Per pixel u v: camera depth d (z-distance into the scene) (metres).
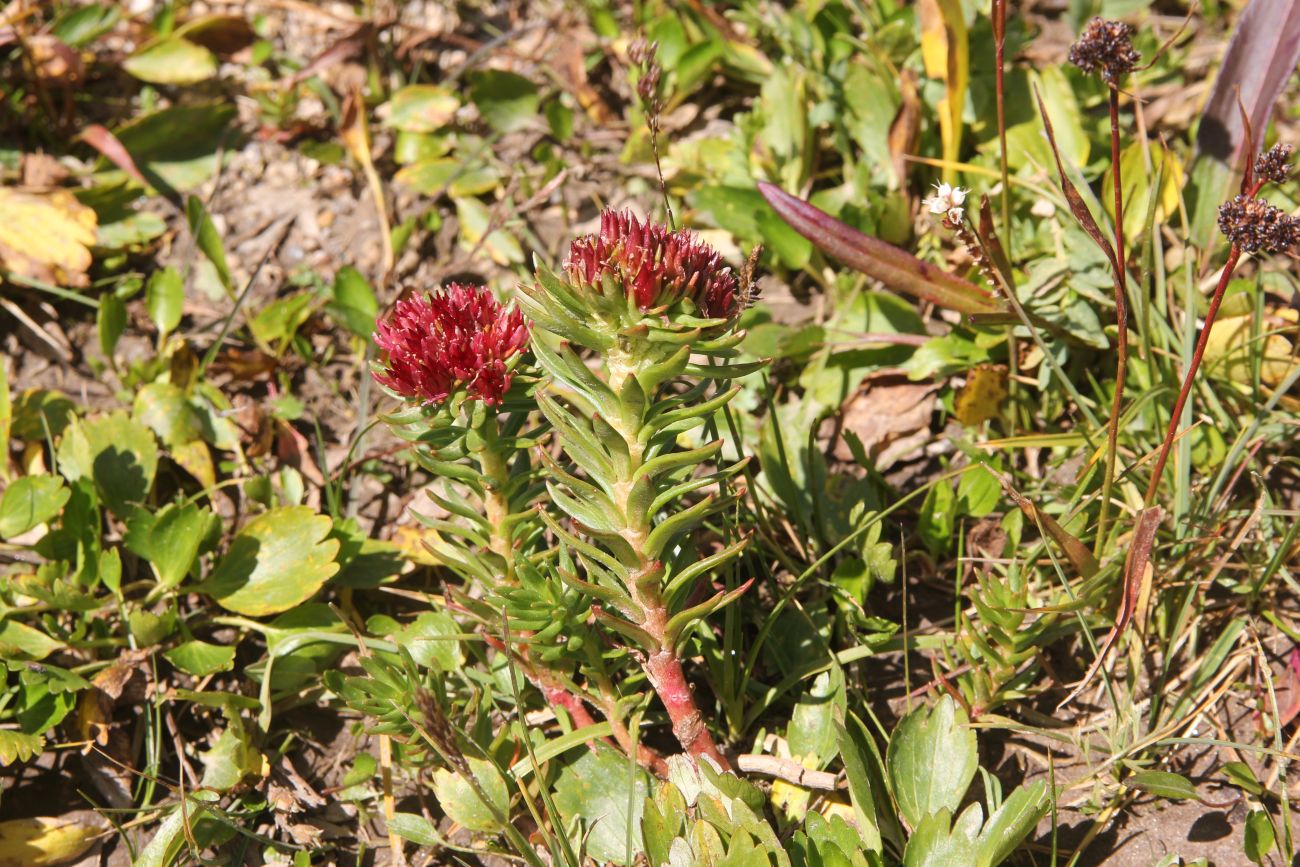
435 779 2.43
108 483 2.96
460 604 2.34
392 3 4.23
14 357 3.41
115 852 2.48
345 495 3.12
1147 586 2.44
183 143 3.92
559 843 2.30
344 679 2.29
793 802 2.36
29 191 3.57
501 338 2.11
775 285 3.50
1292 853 2.21
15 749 2.40
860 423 3.14
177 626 2.77
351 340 3.42
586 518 2.09
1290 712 2.48
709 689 2.66
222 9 4.28
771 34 3.98
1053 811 2.13
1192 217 3.23
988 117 3.52
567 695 2.44
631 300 1.87
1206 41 3.96
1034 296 3.06
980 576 2.39
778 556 2.74
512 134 3.95
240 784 2.55
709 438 2.87
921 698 2.64
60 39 3.93
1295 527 2.53
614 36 4.09
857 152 3.68
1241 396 2.96
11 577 2.83
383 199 3.72
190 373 3.29
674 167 3.72
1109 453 2.35
